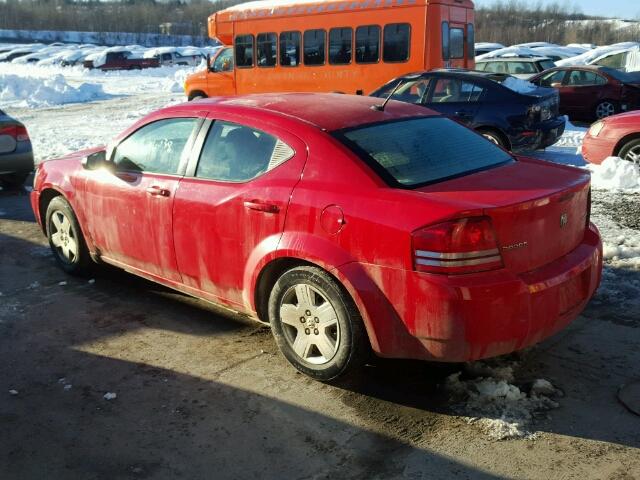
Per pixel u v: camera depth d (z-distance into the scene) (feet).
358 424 10.72
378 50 46.47
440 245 10.03
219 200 13.01
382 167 11.51
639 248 18.75
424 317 10.28
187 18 429.79
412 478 9.37
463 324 10.09
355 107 13.64
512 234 10.37
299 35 50.42
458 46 47.11
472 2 48.49
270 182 12.28
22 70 145.89
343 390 11.76
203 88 57.57
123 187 15.21
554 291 10.75
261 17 52.44
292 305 12.11
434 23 44.06
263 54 53.01
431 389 11.69
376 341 10.91
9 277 18.10
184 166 14.05
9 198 27.91
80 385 12.18
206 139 13.80
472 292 10.00
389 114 13.46
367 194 11.04
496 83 32.42
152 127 15.08
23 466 9.86
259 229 12.29
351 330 11.21
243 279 12.83
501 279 10.18
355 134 12.26
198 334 14.24
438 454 9.89
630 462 9.56
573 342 13.25
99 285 17.33
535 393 11.32
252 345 13.66
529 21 343.26
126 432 10.67
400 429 10.55
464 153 12.94
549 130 32.27
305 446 10.19
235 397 11.64
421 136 13.00
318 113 13.00
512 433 10.28
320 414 11.04
